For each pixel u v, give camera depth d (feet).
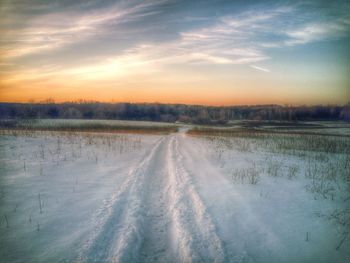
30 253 11.29
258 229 14.38
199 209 17.19
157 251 12.38
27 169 25.77
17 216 15.03
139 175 26.50
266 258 11.61
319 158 38.60
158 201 19.49
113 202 18.13
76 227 14.01
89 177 24.95
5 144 38.06
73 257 11.12
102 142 51.34
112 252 11.78
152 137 82.58
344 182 24.23
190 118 291.17
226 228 14.48
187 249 12.19
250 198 19.52
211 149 49.57
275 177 26.13
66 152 36.94
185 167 31.42
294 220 15.55
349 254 11.98
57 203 17.39
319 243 12.92
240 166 31.86
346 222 15.19
